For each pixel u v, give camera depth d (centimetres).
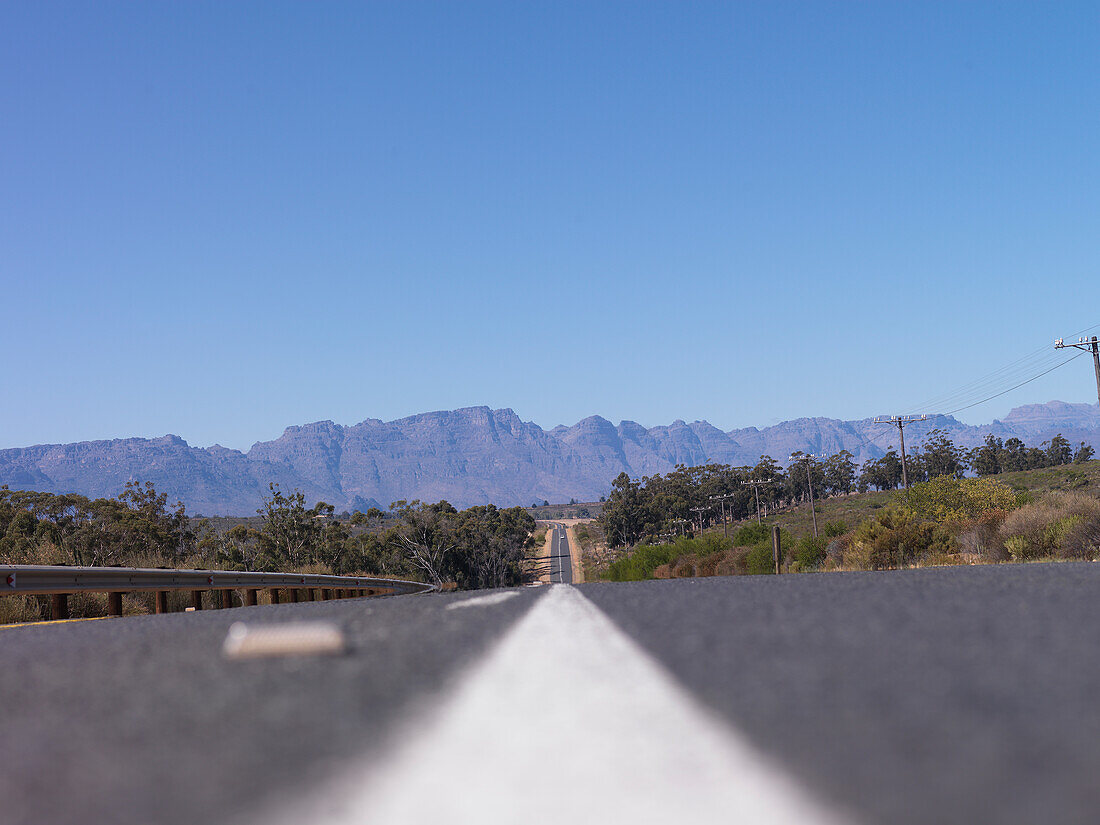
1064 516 2842
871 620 565
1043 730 261
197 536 6769
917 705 302
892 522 4084
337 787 226
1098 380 4800
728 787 213
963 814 186
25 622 1552
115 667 505
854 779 215
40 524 5003
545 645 510
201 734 302
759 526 7456
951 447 17662
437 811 203
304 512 7994
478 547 10794
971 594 745
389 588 3422
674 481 18550
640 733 276
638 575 10038
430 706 336
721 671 391
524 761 247
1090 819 181
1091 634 476
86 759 271
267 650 493
